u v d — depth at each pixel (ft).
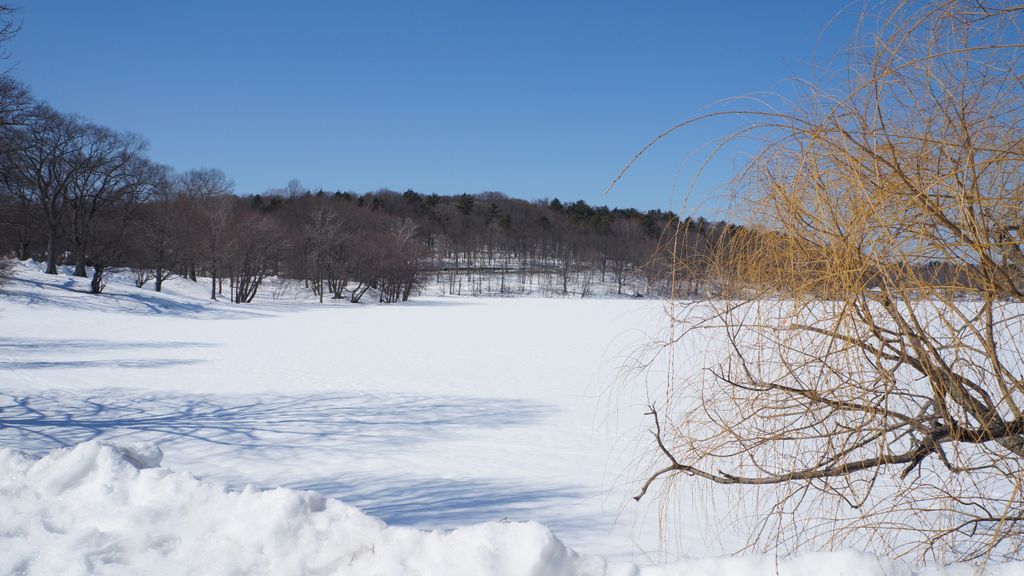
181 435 36.86
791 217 9.50
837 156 9.21
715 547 16.37
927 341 8.83
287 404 47.24
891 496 9.75
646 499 22.77
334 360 74.13
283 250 239.09
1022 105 8.80
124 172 174.40
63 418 40.63
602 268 290.35
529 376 62.49
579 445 34.76
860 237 8.95
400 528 9.90
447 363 72.64
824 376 9.66
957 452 9.07
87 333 100.94
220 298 208.44
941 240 8.82
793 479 9.84
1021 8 8.45
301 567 9.54
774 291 9.77
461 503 24.30
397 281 252.21
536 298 290.35
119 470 12.62
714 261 10.21
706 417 10.80
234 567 9.61
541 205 458.91
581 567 8.87
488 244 381.81
